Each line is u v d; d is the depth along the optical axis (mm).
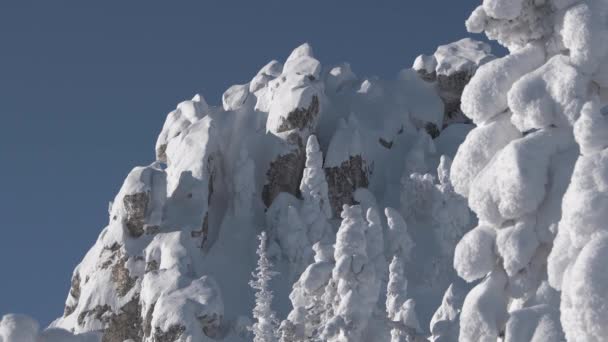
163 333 160500
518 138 21875
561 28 21859
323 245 58938
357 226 53625
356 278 52219
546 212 20344
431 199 196875
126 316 179500
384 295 81062
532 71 21859
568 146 20734
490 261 21016
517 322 19344
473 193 21047
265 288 91375
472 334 20562
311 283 56281
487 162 21734
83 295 186125
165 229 194000
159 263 184750
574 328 14703
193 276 179500
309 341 56469
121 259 187000
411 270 177250
